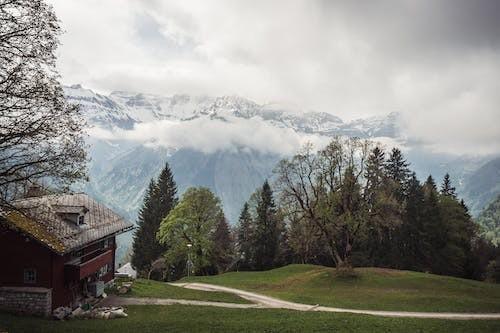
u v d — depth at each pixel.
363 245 89.31
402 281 61.75
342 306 50.00
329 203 61.16
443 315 45.34
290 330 33.94
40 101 26.03
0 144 25.73
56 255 39.31
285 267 84.12
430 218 87.50
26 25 24.66
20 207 30.66
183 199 87.50
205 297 53.09
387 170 97.06
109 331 33.06
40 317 37.44
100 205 53.47
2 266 38.88
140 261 105.62
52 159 27.47
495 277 87.00
